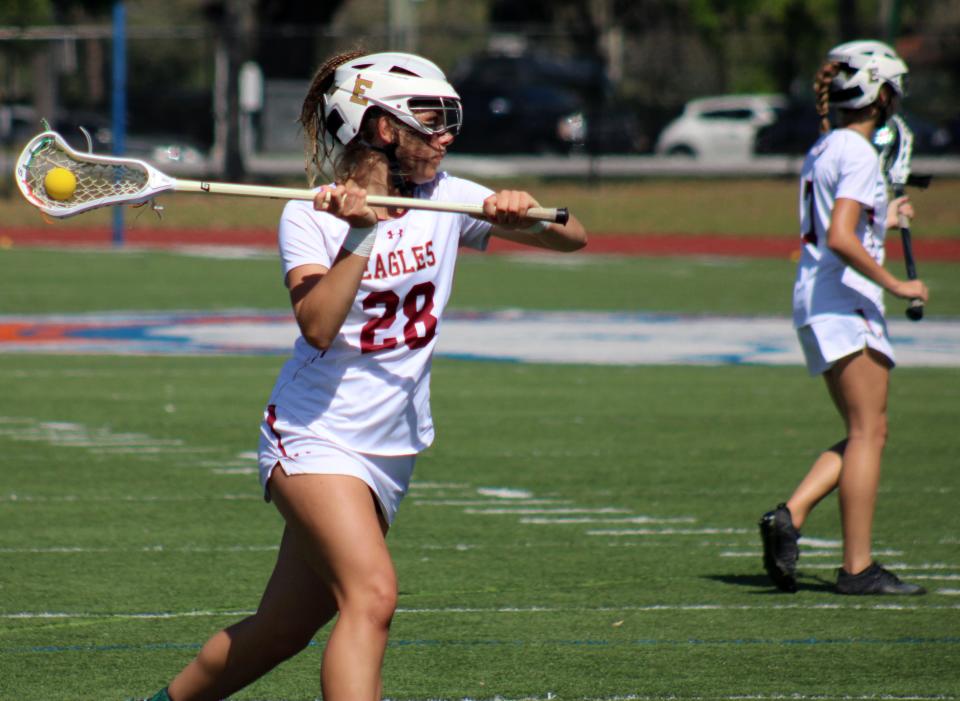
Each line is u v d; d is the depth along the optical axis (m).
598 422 41.22
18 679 19.72
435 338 16.05
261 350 54.78
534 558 26.78
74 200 15.16
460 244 16.98
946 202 122.56
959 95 141.75
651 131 156.62
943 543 28.34
